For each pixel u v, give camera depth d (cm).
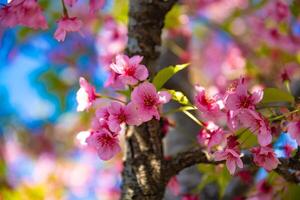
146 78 82
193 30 193
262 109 88
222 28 171
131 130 88
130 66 81
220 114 81
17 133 185
